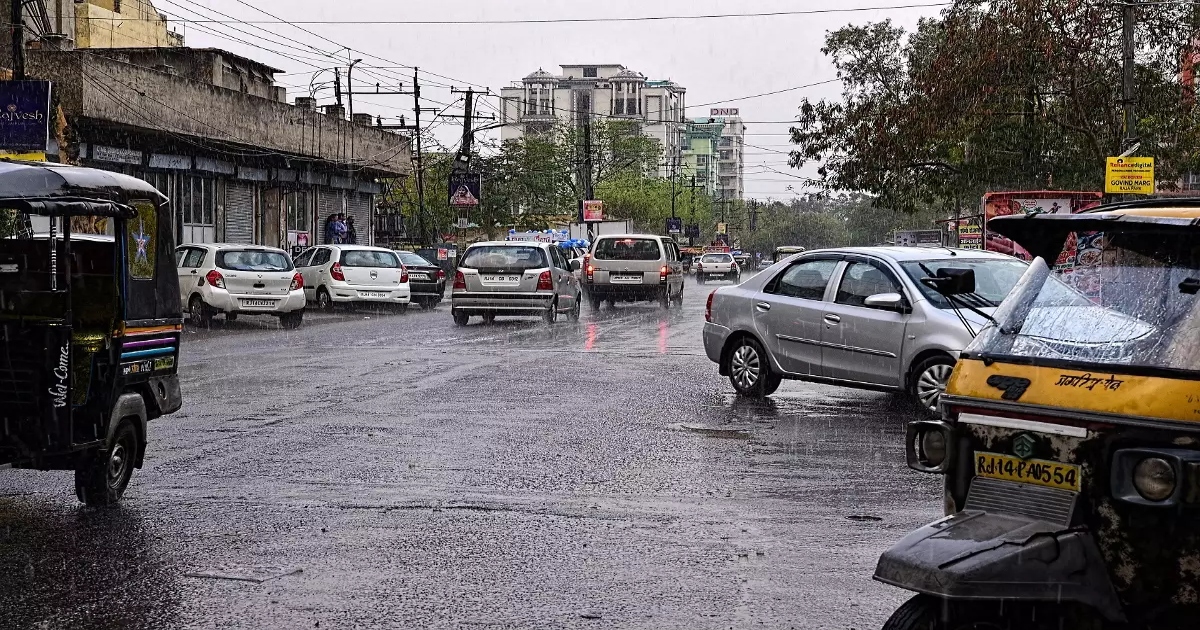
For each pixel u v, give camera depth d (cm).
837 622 541
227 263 2408
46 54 3044
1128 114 2702
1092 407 403
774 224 17775
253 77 4438
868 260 1214
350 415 1162
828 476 882
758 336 1296
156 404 823
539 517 743
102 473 757
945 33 3416
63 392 713
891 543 686
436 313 3039
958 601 401
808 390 1397
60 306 817
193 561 635
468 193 5622
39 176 704
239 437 1027
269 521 725
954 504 437
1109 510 397
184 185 3762
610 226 9550
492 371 1573
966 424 433
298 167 4472
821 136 4091
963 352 464
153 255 811
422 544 674
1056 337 441
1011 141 3519
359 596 574
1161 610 395
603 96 18588
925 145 3650
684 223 12331
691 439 1041
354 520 729
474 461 927
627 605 564
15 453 724
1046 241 480
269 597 571
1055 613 412
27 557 641
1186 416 390
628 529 714
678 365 1661
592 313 2995
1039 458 412
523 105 18588
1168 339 414
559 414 1183
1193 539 385
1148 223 443
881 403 1280
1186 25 3041
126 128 3241
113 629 523
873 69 4394
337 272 2977
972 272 512
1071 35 3056
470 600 569
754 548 672
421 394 1329
